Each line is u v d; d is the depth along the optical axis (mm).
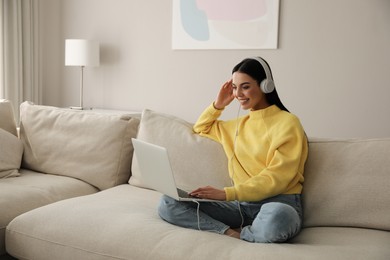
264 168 1845
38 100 4730
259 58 1909
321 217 1749
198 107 4184
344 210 1718
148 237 1559
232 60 3963
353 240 1535
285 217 1509
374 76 3482
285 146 1792
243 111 3910
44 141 2523
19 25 4387
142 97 4449
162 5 4234
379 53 3445
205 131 2115
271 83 1872
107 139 2361
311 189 1794
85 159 2393
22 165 2592
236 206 1783
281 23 3740
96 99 4695
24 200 1999
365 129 3561
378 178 1703
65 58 4500
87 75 4711
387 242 1529
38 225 1736
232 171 1943
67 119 2518
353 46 3521
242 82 1888
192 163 2053
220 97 2080
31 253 1724
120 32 4484
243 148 1930
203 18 4020
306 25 3652
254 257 1380
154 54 4340
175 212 1696
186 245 1486
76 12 4691
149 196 2096
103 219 1707
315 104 3705
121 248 1548
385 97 3463
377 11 3414
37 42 4648
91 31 4637
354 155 1778
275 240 1521
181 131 2156
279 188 1709
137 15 4379
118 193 2121
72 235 1653
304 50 3686
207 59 4074
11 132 2658
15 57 4371
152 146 1615
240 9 3850
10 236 1780
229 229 1658
